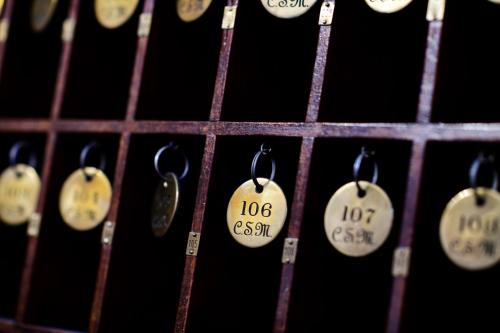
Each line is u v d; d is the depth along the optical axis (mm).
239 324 674
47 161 720
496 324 624
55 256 722
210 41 736
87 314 743
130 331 687
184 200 716
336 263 660
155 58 698
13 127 741
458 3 612
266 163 692
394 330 567
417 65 685
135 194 690
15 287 790
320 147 626
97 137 718
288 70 709
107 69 760
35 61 802
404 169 664
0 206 749
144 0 709
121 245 679
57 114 723
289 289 606
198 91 732
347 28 648
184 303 633
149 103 696
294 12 648
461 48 625
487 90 655
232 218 642
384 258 664
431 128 584
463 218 573
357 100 664
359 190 610
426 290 610
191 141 679
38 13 772
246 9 669
